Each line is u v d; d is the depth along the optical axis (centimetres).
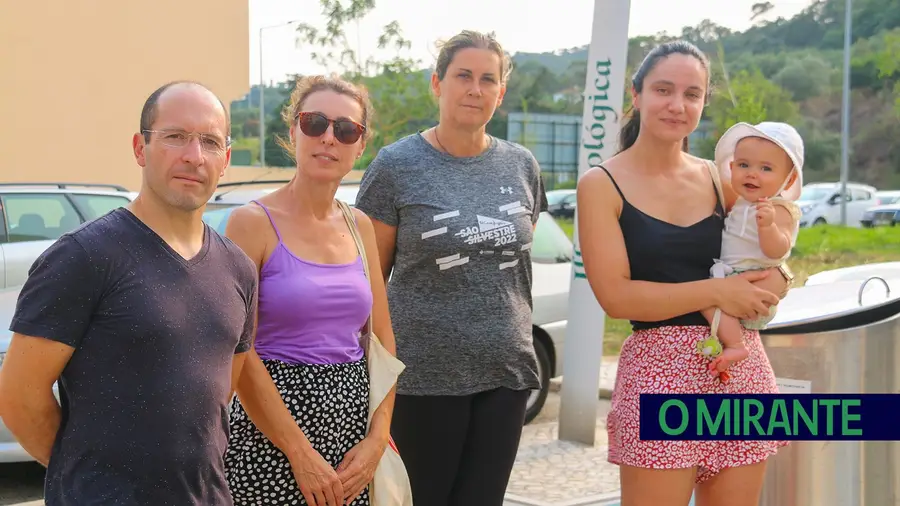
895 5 4416
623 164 297
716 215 298
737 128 297
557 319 725
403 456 331
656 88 289
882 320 336
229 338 229
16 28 1612
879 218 2862
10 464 601
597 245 289
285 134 330
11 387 211
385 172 328
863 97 4319
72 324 208
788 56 4494
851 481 334
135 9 1758
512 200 332
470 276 322
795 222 292
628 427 288
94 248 211
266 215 284
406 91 2684
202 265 227
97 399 211
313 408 273
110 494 210
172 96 224
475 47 324
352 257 292
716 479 292
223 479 231
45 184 860
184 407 216
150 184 223
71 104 1688
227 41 1895
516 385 331
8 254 793
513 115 3369
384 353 292
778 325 336
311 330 277
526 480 550
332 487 268
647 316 284
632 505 289
